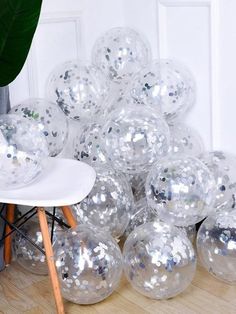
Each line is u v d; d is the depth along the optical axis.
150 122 1.90
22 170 1.65
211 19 2.07
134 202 2.12
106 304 1.80
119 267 1.74
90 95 2.09
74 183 1.73
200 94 2.21
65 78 2.09
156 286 1.72
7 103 2.06
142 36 2.28
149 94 2.09
